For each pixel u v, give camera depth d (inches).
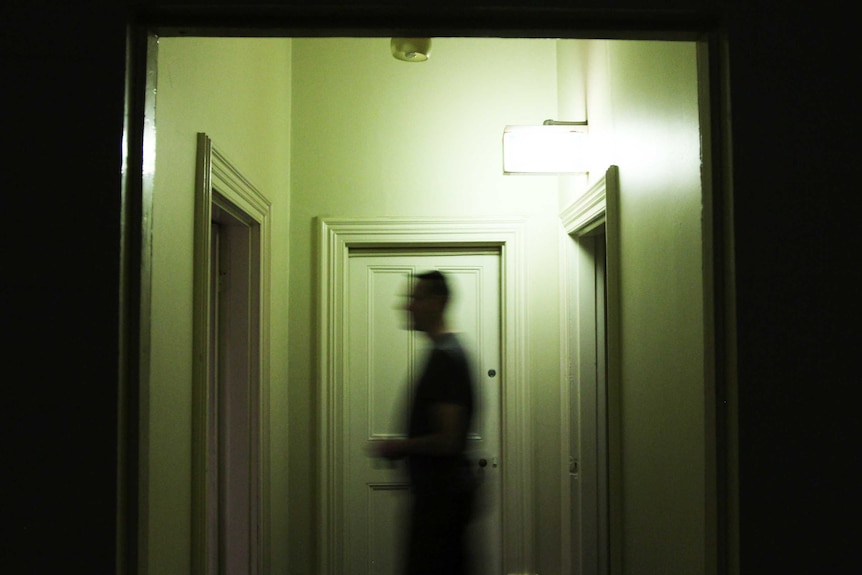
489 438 132.4
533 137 106.2
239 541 100.4
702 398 56.6
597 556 119.0
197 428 68.6
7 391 42.4
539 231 129.6
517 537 127.1
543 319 129.2
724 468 46.1
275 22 47.0
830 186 45.2
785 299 44.8
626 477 79.7
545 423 128.4
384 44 130.9
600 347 121.2
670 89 64.1
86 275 42.9
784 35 45.8
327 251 128.5
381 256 134.3
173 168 62.3
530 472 127.4
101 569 42.1
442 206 129.5
